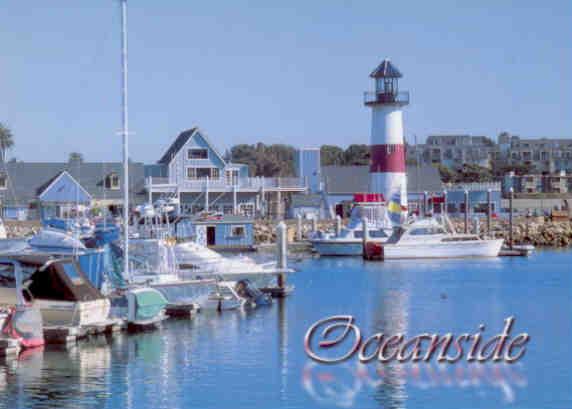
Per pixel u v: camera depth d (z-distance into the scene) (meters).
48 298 54.06
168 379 47.03
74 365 49.25
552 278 91.94
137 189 146.25
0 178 146.12
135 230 82.00
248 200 147.38
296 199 159.75
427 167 169.12
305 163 163.75
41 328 52.56
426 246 112.81
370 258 111.94
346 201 161.12
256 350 53.72
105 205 132.25
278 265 77.44
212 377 47.59
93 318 55.34
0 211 127.62
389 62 138.62
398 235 113.06
